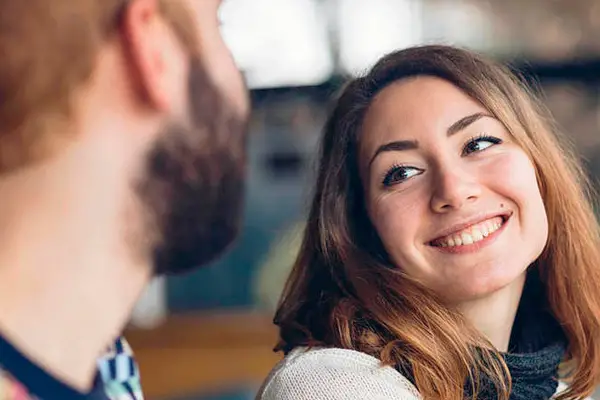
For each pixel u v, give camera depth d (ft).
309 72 15.39
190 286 14.93
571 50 15.66
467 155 4.44
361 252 4.74
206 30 2.21
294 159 15.46
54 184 2.01
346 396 4.03
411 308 4.37
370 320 4.47
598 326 5.04
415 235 4.42
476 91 4.50
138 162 2.08
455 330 4.33
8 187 2.00
